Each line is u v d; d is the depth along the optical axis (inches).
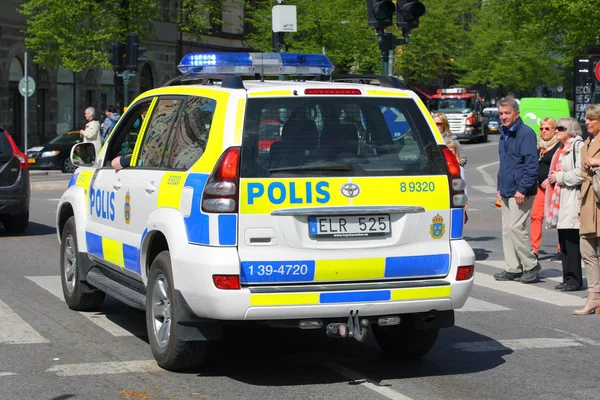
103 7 1744.6
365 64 2348.7
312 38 2311.8
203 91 335.0
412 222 319.6
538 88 4025.6
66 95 2133.4
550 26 1823.3
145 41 1809.8
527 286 546.6
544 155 583.5
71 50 1731.1
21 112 1984.5
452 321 335.0
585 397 315.9
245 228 303.3
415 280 321.4
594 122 450.0
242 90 314.3
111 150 413.1
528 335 414.9
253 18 2487.7
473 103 2655.0
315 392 314.0
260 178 305.1
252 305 300.4
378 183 315.3
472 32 3563.0
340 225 311.7
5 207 729.0
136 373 334.3
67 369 338.0
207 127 319.9
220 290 299.9
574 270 530.9
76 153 433.1
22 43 1963.6
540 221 589.9
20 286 509.4
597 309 465.7
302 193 307.6
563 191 520.7
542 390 323.6
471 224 893.8
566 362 365.7
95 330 404.2
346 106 321.1
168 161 343.0
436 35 2822.3
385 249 315.9
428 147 327.0
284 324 307.7
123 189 374.3
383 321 319.6
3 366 340.5
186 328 316.8
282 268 305.3
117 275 397.4
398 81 343.9
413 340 355.3
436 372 346.0
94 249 413.4
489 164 1808.6
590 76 1190.9
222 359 359.3
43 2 1736.0
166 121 357.4
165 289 333.4
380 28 676.1
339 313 308.2
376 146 320.8
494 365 358.6
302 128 314.3
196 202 309.1
